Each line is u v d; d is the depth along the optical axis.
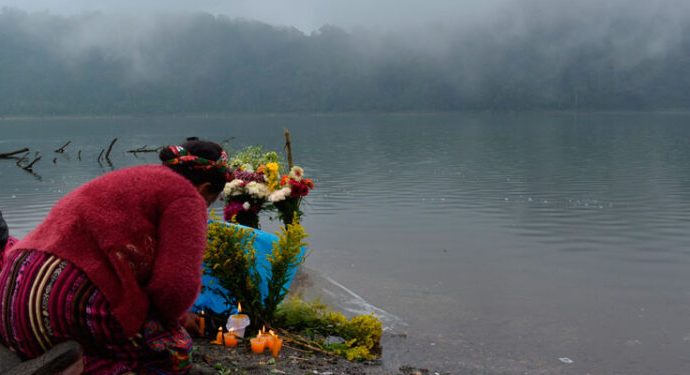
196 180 2.71
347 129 103.75
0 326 2.21
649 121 134.12
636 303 7.54
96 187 2.25
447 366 5.02
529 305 7.27
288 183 7.41
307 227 13.61
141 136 87.81
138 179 2.27
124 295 2.15
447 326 6.23
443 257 10.24
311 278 7.86
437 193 20.92
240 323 4.64
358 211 16.39
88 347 2.20
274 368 4.12
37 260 2.14
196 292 2.23
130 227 2.18
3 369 2.12
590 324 6.59
